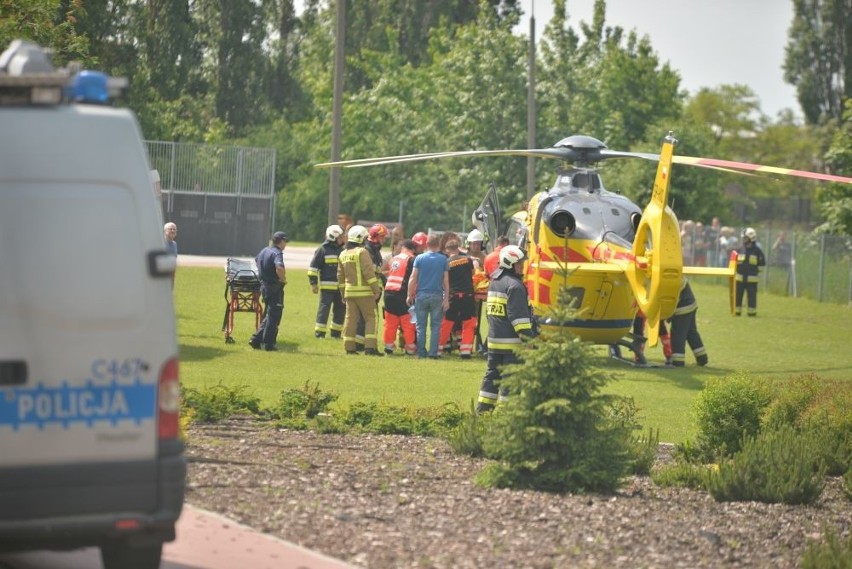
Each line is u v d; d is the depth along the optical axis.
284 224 131.12
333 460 20.03
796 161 197.75
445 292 39.12
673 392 34.41
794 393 24.48
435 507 17.12
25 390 11.68
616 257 35.16
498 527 16.22
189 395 24.03
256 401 24.86
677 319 40.81
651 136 111.00
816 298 77.50
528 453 18.78
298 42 151.88
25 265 11.70
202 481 17.61
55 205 11.82
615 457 19.17
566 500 18.23
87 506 11.84
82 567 14.19
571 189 38.22
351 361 36.88
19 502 11.66
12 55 13.16
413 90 129.75
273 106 142.50
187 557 13.85
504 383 19.11
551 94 108.38
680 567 15.05
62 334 11.78
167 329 12.15
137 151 12.15
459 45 118.06
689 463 21.89
